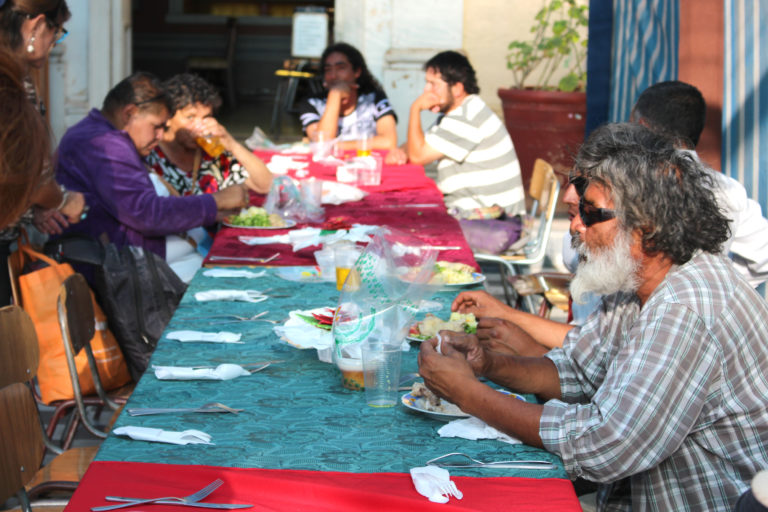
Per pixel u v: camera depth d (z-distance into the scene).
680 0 3.96
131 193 3.46
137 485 1.49
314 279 2.93
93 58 6.80
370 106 6.10
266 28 14.50
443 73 5.17
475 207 5.15
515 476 1.59
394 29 8.23
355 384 1.98
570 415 1.69
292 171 5.14
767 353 1.72
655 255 1.74
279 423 1.79
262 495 1.49
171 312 3.37
